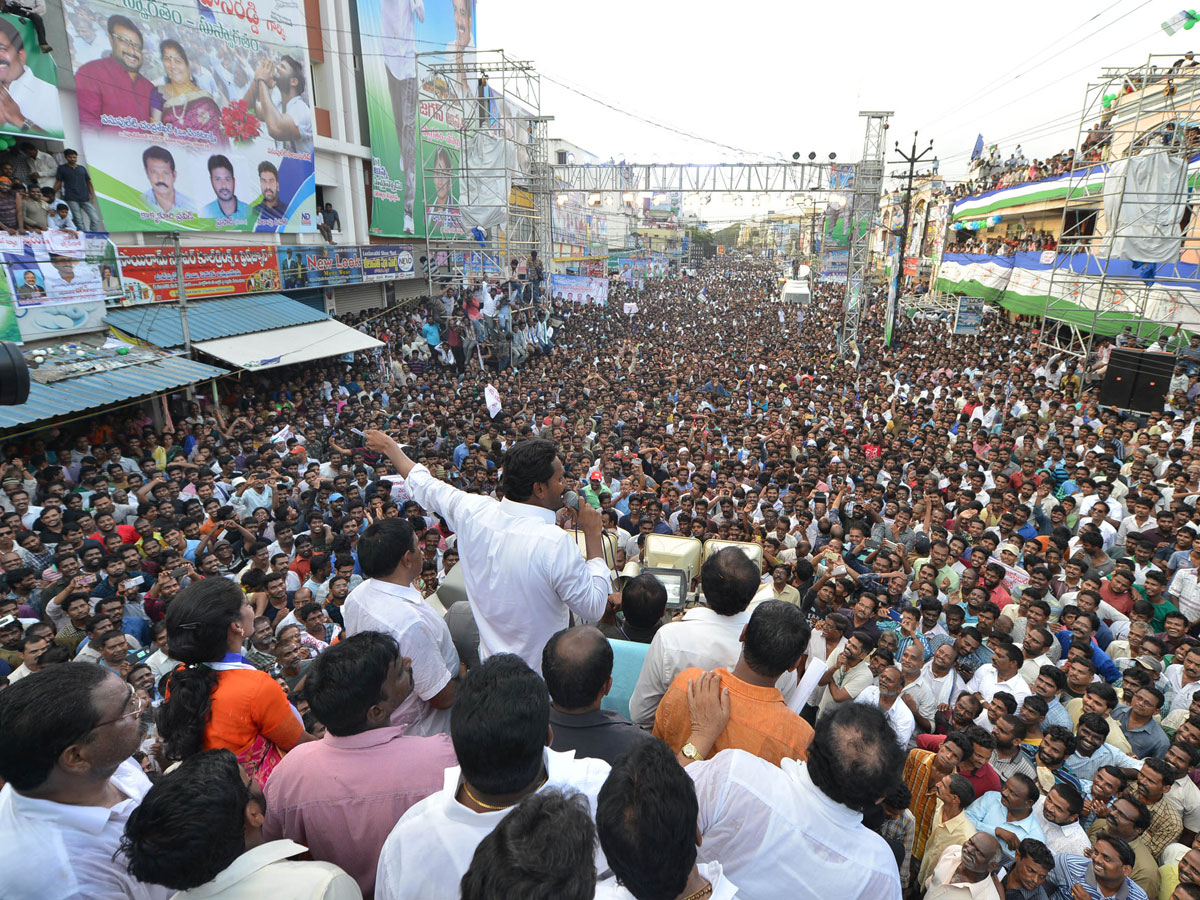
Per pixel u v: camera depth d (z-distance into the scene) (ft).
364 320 75.97
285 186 64.80
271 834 7.18
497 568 8.86
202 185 54.80
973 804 14.87
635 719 10.12
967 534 29.53
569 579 8.69
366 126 82.84
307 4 72.90
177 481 32.86
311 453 42.73
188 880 5.62
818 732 6.66
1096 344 75.25
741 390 60.59
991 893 12.38
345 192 80.38
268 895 5.71
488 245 109.29
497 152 84.38
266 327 57.21
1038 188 86.89
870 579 24.61
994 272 87.35
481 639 9.46
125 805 6.98
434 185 98.07
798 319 125.49
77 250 42.57
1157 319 55.57
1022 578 24.98
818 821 6.52
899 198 160.56
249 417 47.50
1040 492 33.53
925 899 13.09
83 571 22.61
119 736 6.71
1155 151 50.31
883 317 118.32
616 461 38.45
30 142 41.70
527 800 5.08
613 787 5.41
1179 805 15.47
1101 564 26.84
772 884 6.50
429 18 95.30
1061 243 72.69
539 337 88.33
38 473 32.94
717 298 171.01
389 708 7.54
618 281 178.19
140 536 27.68
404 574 9.64
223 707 8.29
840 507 32.40
